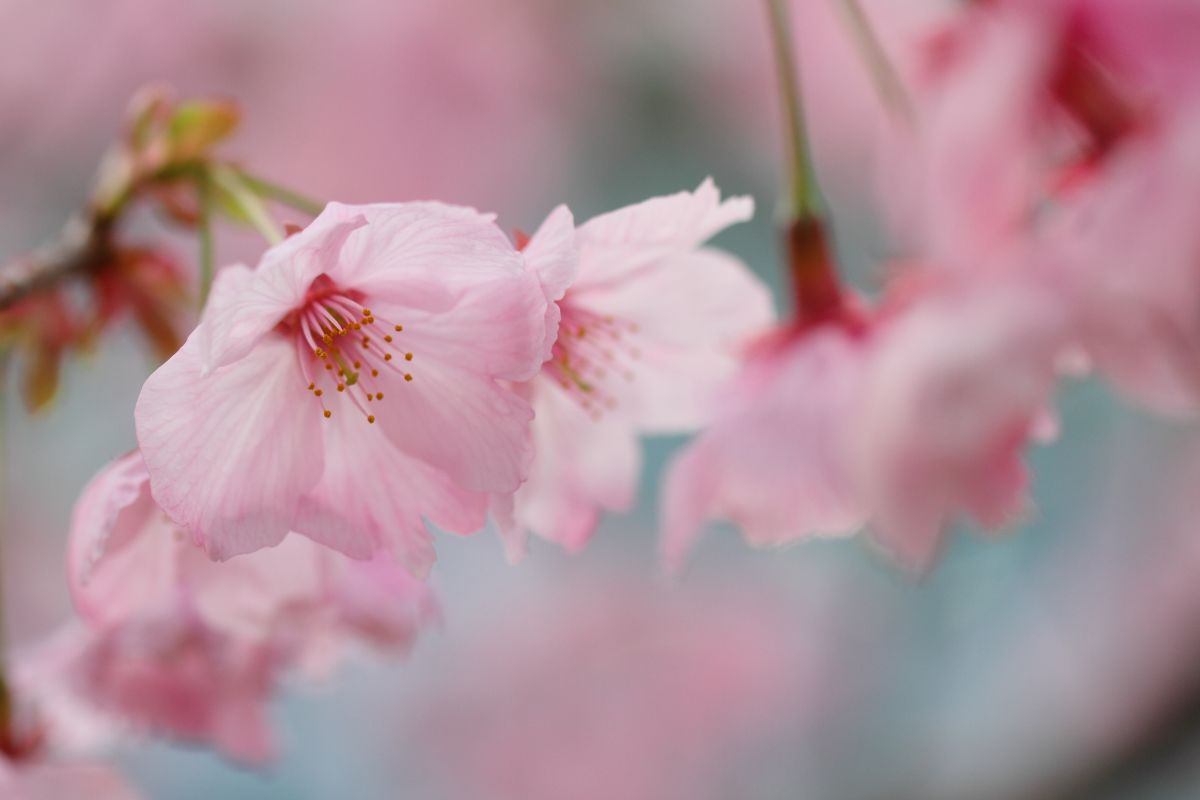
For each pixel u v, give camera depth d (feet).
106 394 1.70
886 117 0.98
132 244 1.11
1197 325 0.94
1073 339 0.95
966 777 1.58
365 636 1.03
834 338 1.03
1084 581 1.60
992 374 0.95
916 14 1.11
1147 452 1.58
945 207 0.96
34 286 1.09
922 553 0.97
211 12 1.67
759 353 1.04
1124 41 0.94
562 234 0.95
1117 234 0.94
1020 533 1.64
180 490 0.93
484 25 1.71
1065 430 1.61
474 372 0.95
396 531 0.96
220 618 1.02
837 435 1.01
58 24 1.63
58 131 1.64
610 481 1.05
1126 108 0.95
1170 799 1.36
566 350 1.02
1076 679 1.53
